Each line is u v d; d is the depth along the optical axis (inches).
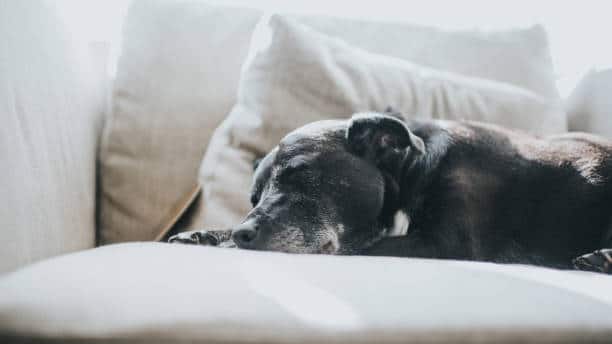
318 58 68.7
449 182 54.0
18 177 40.8
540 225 54.1
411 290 29.3
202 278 29.3
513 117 73.5
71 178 55.2
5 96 40.6
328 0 102.0
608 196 54.5
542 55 88.3
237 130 67.7
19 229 39.6
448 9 106.8
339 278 31.1
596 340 26.7
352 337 24.2
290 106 67.4
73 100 58.9
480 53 85.8
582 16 106.3
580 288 32.8
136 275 29.4
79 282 27.8
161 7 76.9
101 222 69.0
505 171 55.8
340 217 53.4
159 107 72.0
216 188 65.4
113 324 24.3
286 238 50.6
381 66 72.7
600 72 80.5
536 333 25.9
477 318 26.1
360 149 56.1
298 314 25.4
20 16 46.6
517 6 108.5
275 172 55.0
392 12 105.2
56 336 23.9
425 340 24.7
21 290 26.6
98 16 89.5
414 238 51.9
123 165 69.7
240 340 24.0
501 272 35.2
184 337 24.0
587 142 59.2
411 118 64.9
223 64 75.4
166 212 68.7
